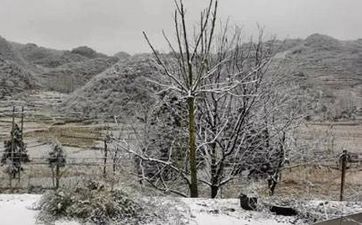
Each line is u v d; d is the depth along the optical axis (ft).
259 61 55.77
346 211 30.01
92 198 26.27
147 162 56.80
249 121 55.83
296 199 32.12
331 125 64.39
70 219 24.84
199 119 54.90
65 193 26.27
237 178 56.24
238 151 54.49
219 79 54.95
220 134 53.67
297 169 63.46
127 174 46.57
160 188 51.26
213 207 30.04
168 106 56.49
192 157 42.73
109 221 25.09
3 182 53.57
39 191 44.37
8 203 27.89
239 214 28.63
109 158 60.64
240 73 53.26
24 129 110.83
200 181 54.19
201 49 42.27
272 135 56.24
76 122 110.52
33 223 24.27
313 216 28.76
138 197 27.84
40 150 82.33
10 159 59.88
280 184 56.34
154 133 57.62
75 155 71.31
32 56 379.35
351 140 81.15
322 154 59.41
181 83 43.06
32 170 58.29
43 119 125.39
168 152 57.36
